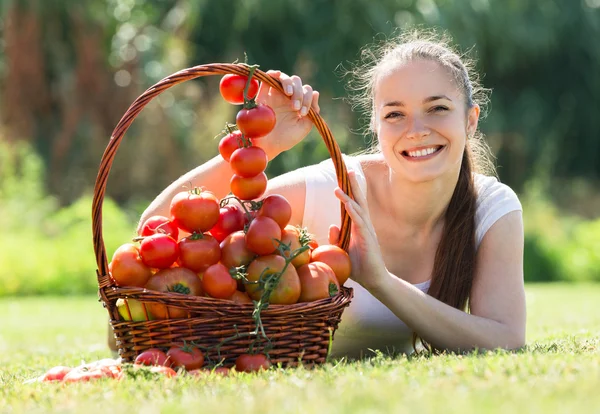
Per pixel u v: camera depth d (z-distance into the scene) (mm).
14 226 17547
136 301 4188
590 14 30266
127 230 17141
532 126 29266
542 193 24000
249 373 3988
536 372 3516
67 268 15992
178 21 25266
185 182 5113
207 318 4141
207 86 23891
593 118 30938
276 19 25719
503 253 5262
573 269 19656
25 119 22188
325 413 2803
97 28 22719
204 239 4340
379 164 5566
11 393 3707
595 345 4883
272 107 5020
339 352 5566
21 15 22219
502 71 29609
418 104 5012
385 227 5477
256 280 4262
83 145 21609
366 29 25328
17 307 12594
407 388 3223
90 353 6266
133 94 22359
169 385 3547
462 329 4910
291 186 5496
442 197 5285
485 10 27891
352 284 5391
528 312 9656
